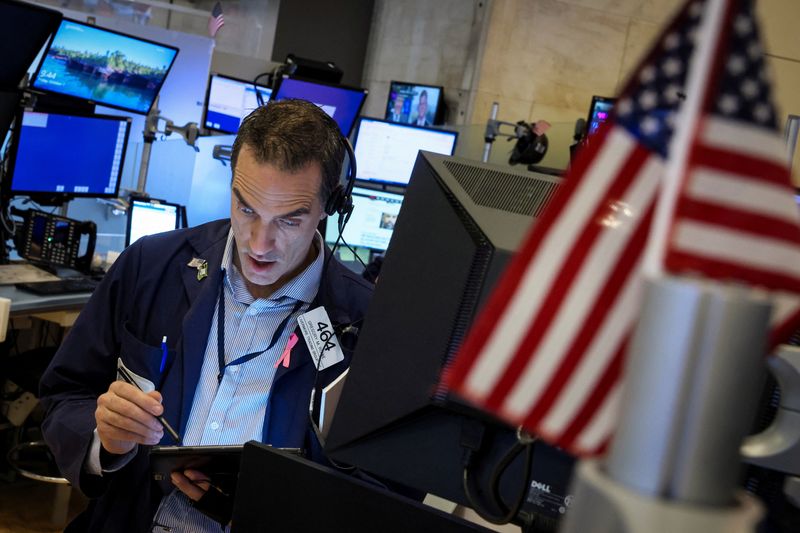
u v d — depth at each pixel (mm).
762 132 567
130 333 1727
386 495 950
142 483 1652
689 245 559
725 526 484
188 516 1598
